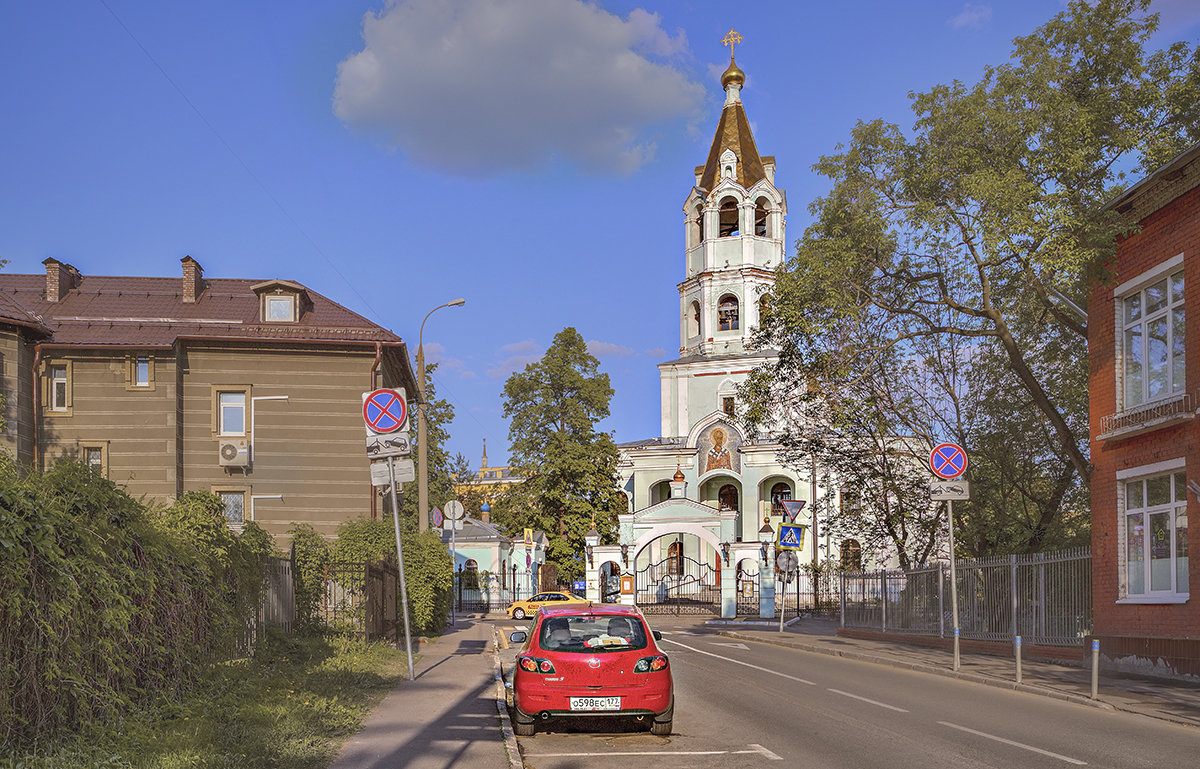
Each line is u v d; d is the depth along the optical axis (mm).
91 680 9156
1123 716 13312
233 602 14562
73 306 35969
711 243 70000
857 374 27703
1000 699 15250
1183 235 18375
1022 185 20766
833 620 44781
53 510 9078
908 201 23625
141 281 38344
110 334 34250
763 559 47281
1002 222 20719
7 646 8078
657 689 11805
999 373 29812
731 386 69500
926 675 19281
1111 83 24188
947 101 23328
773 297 28578
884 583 30688
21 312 32906
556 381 66312
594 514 65375
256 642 15812
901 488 31188
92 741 8703
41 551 8586
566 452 64688
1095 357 21375
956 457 19750
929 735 11609
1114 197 20219
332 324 35906
